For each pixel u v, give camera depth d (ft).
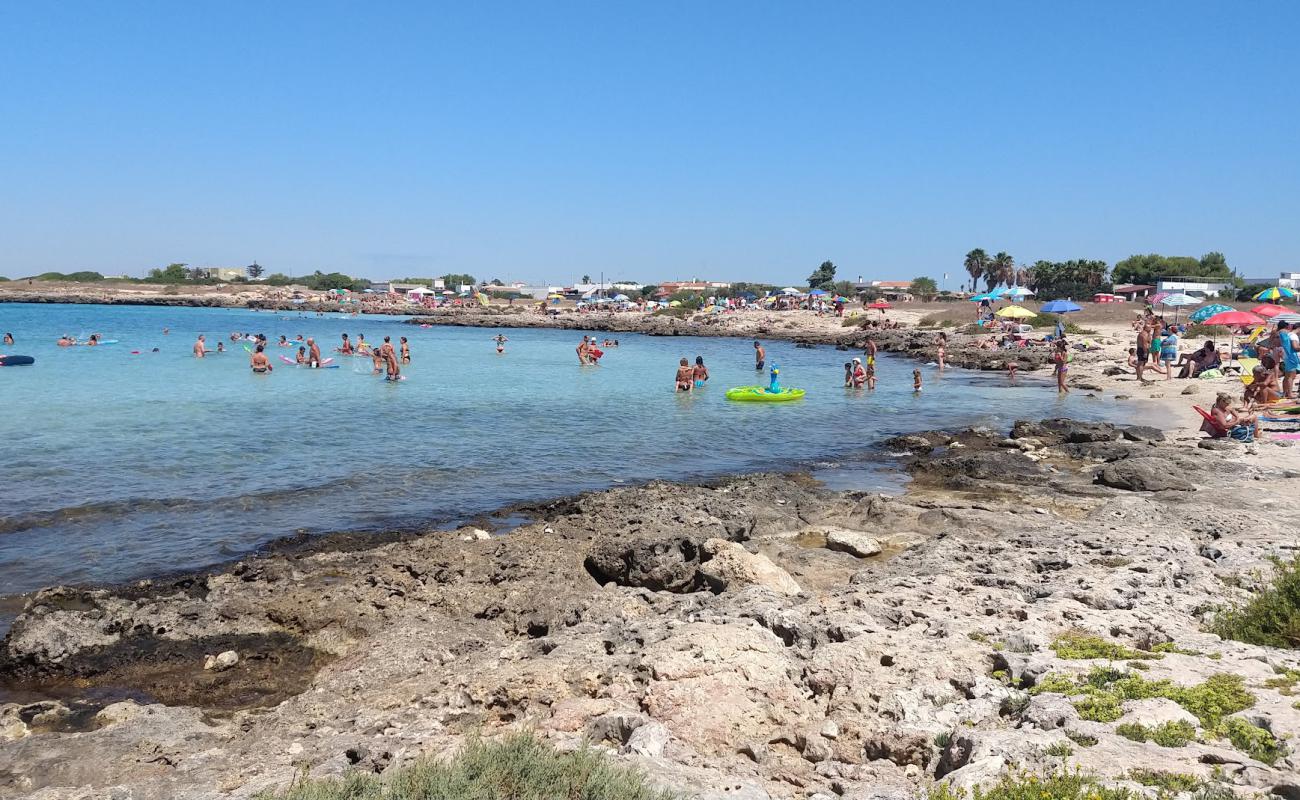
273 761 20.77
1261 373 77.71
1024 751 17.38
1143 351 112.68
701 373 119.55
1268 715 18.42
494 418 87.40
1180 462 56.80
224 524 47.32
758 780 18.89
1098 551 37.37
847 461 68.59
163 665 30.14
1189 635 25.35
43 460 62.18
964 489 57.41
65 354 156.97
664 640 25.79
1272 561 30.42
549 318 355.97
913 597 30.71
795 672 24.02
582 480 60.54
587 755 17.89
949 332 220.23
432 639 29.89
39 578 38.58
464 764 17.38
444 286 646.74
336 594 34.73
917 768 19.38
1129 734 17.98
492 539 42.88
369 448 69.67
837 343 224.94
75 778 20.92
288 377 122.72
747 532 44.91
